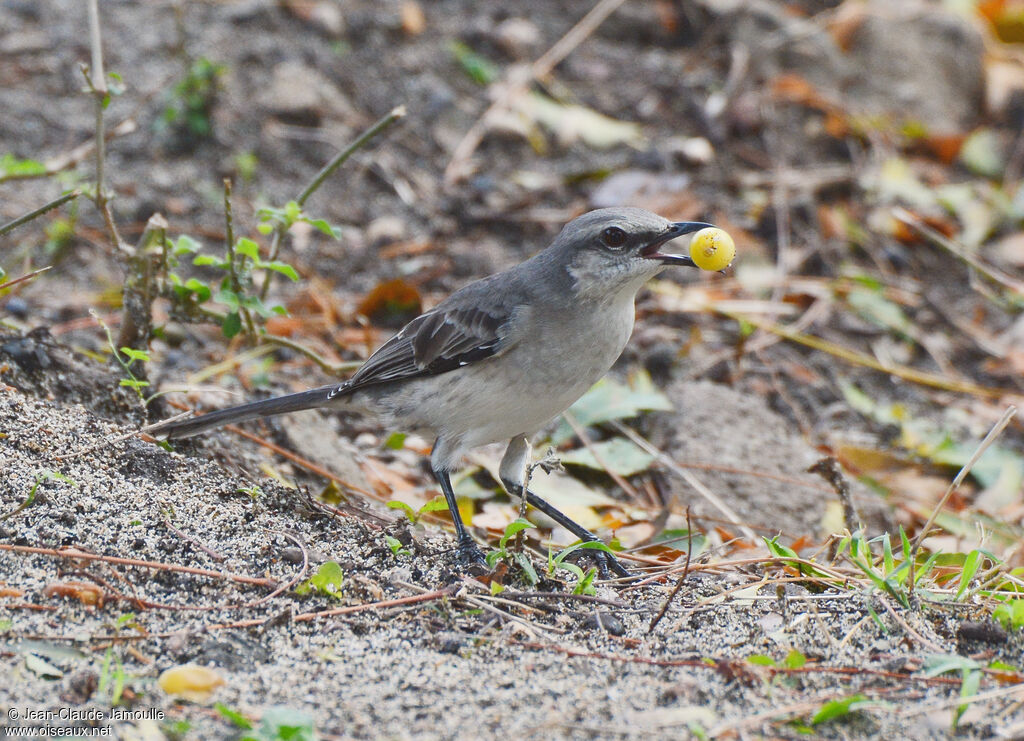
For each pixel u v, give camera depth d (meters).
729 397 12.27
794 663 6.74
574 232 9.01
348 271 14.33
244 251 9.91
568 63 17.77
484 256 14.59
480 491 10.98
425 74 17.03
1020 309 14.98
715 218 15.47
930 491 11.87
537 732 6.04
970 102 18.45
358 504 9.88
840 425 12.93
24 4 16.80
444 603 7.35
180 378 11.58
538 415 9.25
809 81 17.88
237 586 7.36
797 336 13.87
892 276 15.44
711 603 7.66
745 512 10.80
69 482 8.10
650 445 11.91
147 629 6.85
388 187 15.58
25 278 8.84
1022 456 12.62
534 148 16.41
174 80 15.74
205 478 8.83
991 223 16.38
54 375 9.57
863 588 7.87
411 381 9.34
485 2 18.59
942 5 20.20
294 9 17.36
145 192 14.52
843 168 16.72
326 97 16.27
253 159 15.36
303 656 6.75
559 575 8.20
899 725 6.26
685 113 17.20
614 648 7.05
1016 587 8.15
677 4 18.62
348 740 5.92
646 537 10.17
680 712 6.23
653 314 14.29
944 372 13.99
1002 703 6.47
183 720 5.99
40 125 15.02
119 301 12.86
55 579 7.12
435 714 6.20
